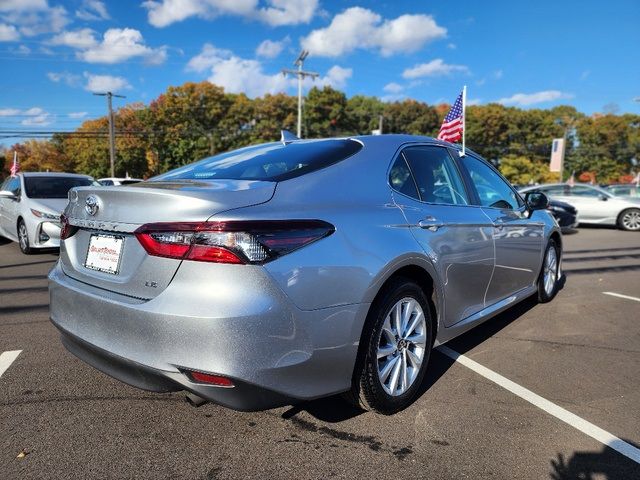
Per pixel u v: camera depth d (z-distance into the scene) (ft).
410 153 10.86
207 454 8.03
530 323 15.58
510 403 9.95
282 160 9.57
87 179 32.14
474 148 244.42
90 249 8.76
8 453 7.97
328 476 7.49
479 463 7.86
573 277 23.53
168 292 7.07
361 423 9.07
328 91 223.71
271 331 7.00
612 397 10.28
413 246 9.28
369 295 8.22
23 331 14.30
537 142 248.32
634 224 48.42
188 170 10.66
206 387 6.91
